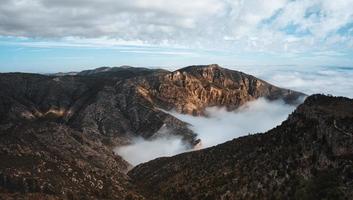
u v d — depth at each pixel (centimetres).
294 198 15562
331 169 15512
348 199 14088
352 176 14700
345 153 15625
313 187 15300
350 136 15775
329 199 14462
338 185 14750
